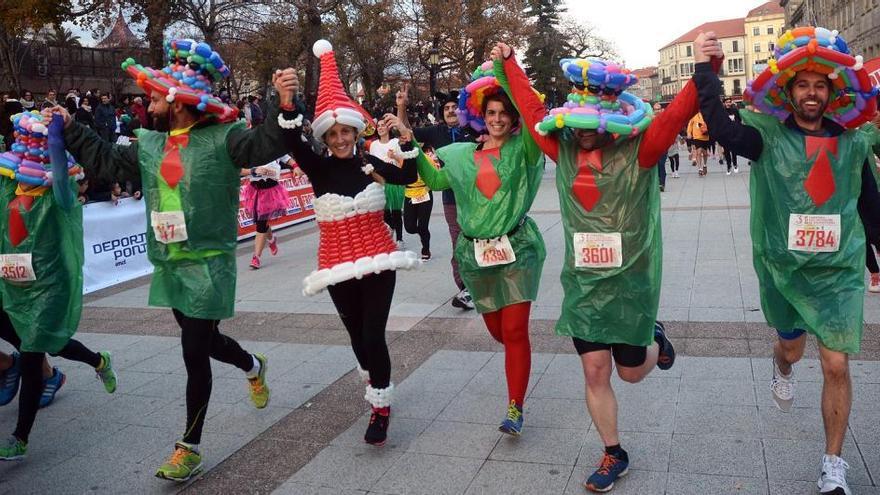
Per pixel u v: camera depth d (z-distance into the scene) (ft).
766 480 10.50
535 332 18.22
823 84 9.86
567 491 10.68
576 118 10.12
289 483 11.54
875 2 120.78
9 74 71.51
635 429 12.44
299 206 43.42
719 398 13.43
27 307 12.77
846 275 10.03
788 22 241.35
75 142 12.55
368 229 12.24
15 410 15.62
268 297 24.35
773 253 10.34
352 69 118.83
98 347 19.84
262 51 81.10
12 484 12.07
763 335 16.70
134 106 43.21
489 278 12.67
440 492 10.91
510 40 125.18
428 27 120.57
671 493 10.38
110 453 13.11
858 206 10.46
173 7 69.26
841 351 9.89
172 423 14.37
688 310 19.08
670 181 51.62
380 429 12.53
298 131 11.44
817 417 12.36
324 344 18.79
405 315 20.70
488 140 13.12
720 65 10.03
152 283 12.21
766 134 10.22
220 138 11.81
